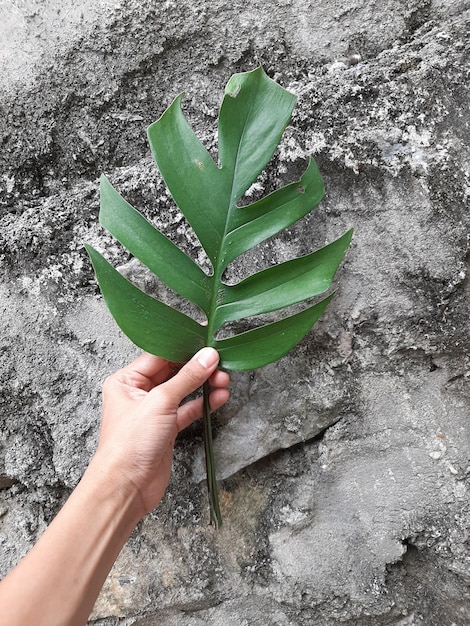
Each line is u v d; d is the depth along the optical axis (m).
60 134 0.50
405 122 0.43
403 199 0.43
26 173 0.50
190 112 0.49
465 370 0.46
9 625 0.33
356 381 0.46
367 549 0.47
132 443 0.39
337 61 0.48
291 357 0.47
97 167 0.50
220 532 0.49
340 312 0.45
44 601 0.35
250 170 0.39
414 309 0.44
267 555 0.49
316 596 0.48
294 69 0.49
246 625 0.49
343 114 0.44
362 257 0.44
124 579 0.48
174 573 0.49
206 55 0.48
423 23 0.47
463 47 0.43
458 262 0.43
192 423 0.48
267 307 0.40
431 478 0.46
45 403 0.48
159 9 0.47
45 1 0.48
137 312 0.39
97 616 0.48
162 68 0.49
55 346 0.48
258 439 0.48
